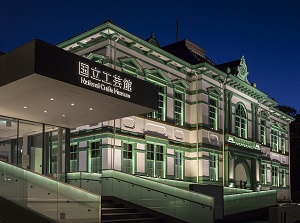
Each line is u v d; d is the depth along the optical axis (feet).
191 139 97.86
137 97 55.26
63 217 45.44
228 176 103.09
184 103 96.94
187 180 95.30
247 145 114.83
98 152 78.84
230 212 83.35
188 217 59.67
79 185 68.74
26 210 45.91
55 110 59.36
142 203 61.41
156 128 88.28
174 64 95.25
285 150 153.58
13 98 52.29
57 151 72.90
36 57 42.55
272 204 97.55
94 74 49.19
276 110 143.23
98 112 60.39
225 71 111.96
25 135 69.46
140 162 82.89
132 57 82.94
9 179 47.34
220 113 105.09
